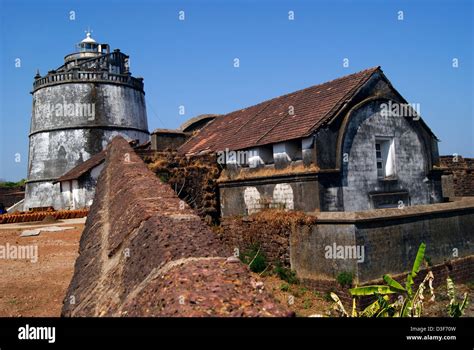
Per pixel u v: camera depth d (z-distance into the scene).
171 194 7.89
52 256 15.71
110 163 15.98
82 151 35.53
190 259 4.06
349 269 11.59
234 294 3.25
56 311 9.61
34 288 11.47
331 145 13.98
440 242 13.84
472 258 14.67
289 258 13.37
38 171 36.16
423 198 16.50
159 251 4.40
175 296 3.19
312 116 14.88
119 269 5.28
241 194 16.78
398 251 12.44
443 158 24.38
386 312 7.71
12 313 9.41
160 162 17.33
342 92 15.28
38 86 37.62
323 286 12.12
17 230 22.05
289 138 14.31
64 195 34.16
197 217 5.85
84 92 36.25
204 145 20.58
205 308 2.97
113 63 38.97
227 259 4.06
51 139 36.00
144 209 6.47
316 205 13.46
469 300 12.00
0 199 49.88
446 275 13.70
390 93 15.85
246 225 15.38
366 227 11.82
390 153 15.77
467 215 15.05
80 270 6.87
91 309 4.64
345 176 14.16
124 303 3.91
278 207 14.96
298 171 14.05
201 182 17.83
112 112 36.94
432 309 11.16
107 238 7.41
